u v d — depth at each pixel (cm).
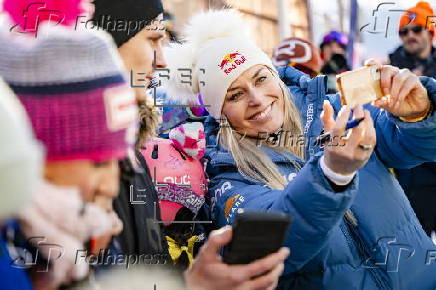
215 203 189
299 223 147
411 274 184
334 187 144
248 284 111
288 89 208
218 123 209
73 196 91
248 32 209
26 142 69
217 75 199
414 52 311
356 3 354
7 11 114
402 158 193
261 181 188
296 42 303
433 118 178
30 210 89
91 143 90
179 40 211
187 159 187
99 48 92
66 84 89
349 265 177
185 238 181
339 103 206
